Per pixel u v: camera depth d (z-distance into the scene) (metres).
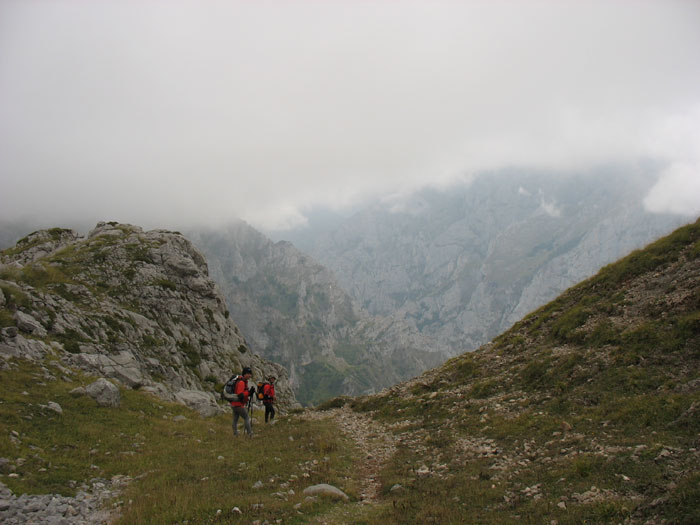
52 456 14.87
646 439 13.19
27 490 12.05
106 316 39.97
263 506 12.06
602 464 12.43
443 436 20.48
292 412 38.91
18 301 30.77
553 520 10.18
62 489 12.77
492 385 25.31
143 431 20.19
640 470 11.44
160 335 45.31
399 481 15.12
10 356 22.09
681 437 12.55
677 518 8.33
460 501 12.52
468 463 16.00
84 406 20.22
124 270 50.84
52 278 42.56
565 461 13.66
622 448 13.10
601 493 10.95
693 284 21.50
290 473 15.92
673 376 16.59
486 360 30.09
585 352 22.33
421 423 24.23
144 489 13.57
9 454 13.75
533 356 26.36
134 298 47.97
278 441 21.30
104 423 19.47
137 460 16.41
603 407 16.70
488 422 20.33
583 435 15.20
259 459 17.73
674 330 19.16
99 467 15.17
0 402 17.20
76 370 25.17
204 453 18.45
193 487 13.85
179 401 30.52
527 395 22.03
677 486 9.45
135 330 42.06
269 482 14.80
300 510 12.11
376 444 22.08
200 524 10.91
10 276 37.75
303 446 20.33
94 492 13.22
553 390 20.83
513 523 10.41
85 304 40.69
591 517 9.81
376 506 13.20
